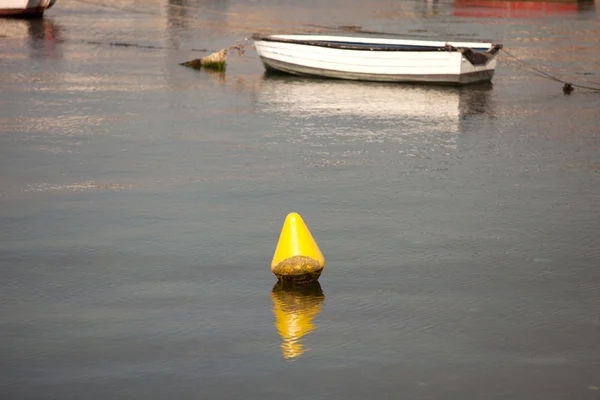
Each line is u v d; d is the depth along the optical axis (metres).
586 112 46.38
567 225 28.36
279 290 22.91
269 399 17.56
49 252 25.41
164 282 23.36
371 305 22.02
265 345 19.81
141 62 60.62
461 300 22.38
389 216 29.08
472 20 86.81
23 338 20.00
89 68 57.66
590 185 32.94
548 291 22.98
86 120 42.81
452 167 35.31
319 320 21.14
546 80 56.22
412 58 53.75
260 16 88.31
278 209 29.70
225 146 38.25
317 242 26.58
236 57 64.62
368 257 25.34
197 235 27.02
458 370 18.73
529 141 39.88
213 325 20.80
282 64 56.94
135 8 93.44
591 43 71.94
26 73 55.34
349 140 39.72
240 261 24.94
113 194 31.08
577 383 18.22
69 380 18.17
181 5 96.88
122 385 17.98
